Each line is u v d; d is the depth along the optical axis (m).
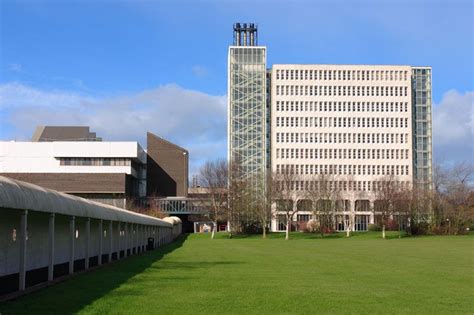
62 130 166.25
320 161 184.38
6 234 21.69
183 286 23.28
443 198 122.75
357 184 183.75
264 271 31.84
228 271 31.61
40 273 25.38
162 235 82.94
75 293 20.23
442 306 18.44
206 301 18.94
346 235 126.31
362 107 187.12
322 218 132.50
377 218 150.75
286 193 127.44
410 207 123.00
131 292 20.88
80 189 140.62
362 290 22.72
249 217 127.44
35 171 145.75
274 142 183.50
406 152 187.00
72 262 29.02
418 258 45.56
